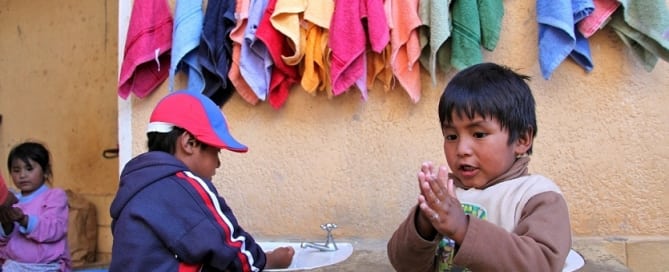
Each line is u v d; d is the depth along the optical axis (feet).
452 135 2.85
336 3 5.39
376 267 4.57
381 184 5.89
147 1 6.06
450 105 2.75
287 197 6.17
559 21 4.90
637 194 5.34
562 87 5.44
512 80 2.82
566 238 2.51
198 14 5.90
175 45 5.80
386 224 5.88
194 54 5.97
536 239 2.42
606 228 5.40
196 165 4.07
